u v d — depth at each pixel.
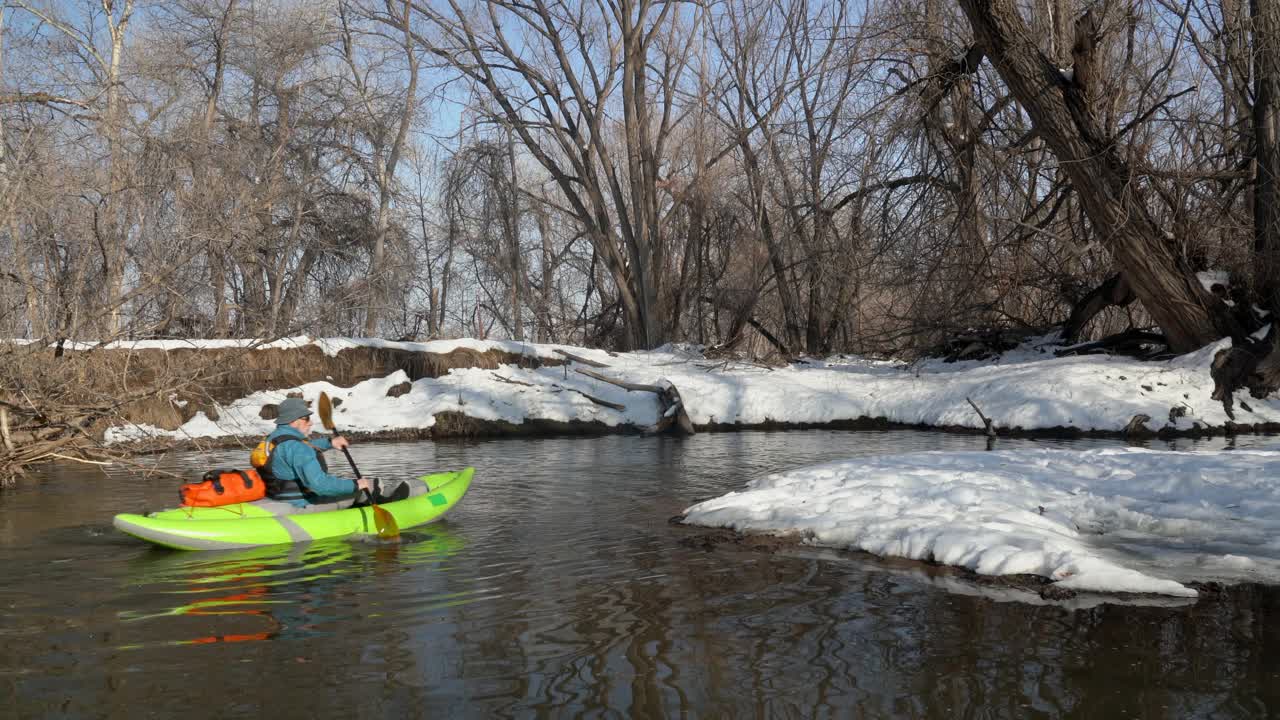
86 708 3.98
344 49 27.34
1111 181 15.52
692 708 3.93
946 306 20.30
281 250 21.02
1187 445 13.41
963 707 3.92
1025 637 4.78
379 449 15.04
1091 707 3.91
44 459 10.26
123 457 10.91
